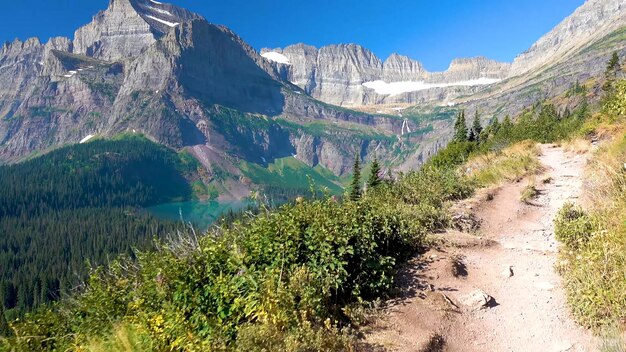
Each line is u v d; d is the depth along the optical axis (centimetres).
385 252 813
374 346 530
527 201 1351
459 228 1084
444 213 1111
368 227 768
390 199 1331
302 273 579
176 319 554
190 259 690
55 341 761
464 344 561
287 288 557
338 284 627
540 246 932
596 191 1004
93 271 852
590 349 506
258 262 645
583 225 819
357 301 638
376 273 690
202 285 621
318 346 477
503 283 749
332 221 702
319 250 648
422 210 1098
